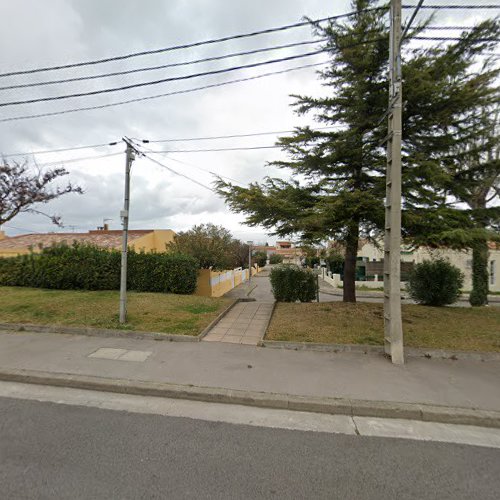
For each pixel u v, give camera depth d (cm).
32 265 1152
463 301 1680
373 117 682
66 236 1941
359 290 2114
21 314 703
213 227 1594
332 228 672
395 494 224
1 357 473
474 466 260
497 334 612
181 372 431
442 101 626
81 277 1098
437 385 403
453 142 689
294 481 235
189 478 235
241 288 2147
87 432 297
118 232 2012
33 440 281
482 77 609
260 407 361
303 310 808
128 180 664
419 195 712
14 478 230
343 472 247
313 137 775
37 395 376
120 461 253
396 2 493
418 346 539
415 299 972
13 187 772
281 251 7188
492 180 723
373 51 668
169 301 891
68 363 454
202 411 347
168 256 1131
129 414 335
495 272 2148
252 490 224
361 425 325
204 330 627
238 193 718
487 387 399
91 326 625
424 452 279
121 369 436
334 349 532
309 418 338
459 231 569
